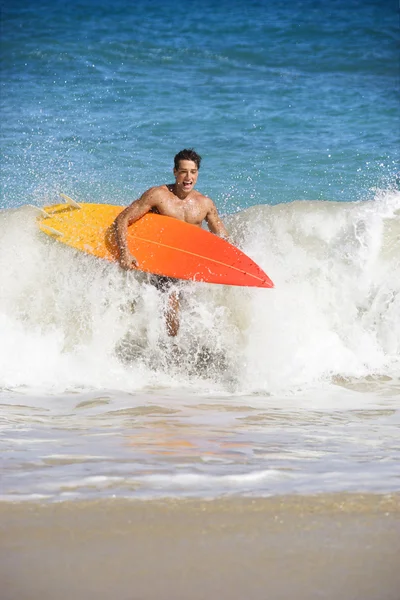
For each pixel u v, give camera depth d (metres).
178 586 8.90
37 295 24.23
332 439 15.55
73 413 17.75
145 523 10.59
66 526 10.47
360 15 80.00
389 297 24.83
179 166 24.20
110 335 23.61
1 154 43.72
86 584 8.93
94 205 26.02
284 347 23.03
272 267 25.06
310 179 41.09
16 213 25.86
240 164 43.41
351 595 8.71
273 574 9.18
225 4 84.38
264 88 58.72
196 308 23.66
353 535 10.23
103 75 61.03
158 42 69.94
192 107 54.12
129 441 15.07
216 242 24.17
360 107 54.56
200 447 14.68
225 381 21.75
